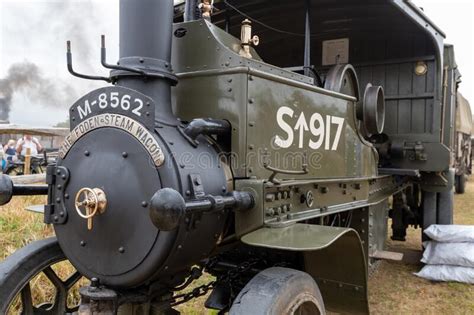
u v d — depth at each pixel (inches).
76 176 88.3
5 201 89.7
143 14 91.2
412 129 193.9
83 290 83.0
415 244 252.4
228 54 99.8
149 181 80.5
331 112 125.9
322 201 118.3
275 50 209.5
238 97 95.1
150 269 80.4
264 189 91.6
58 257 101.7
